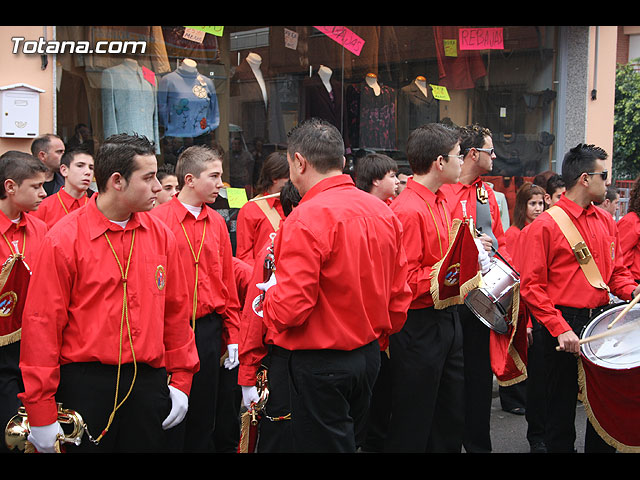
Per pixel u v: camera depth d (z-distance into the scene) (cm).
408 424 401
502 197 705
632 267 525
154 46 597
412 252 401
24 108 510
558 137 879
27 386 275
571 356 420
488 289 411
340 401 300
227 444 442
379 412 455
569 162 435
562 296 427
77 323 283
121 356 286
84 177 460
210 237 403
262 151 672
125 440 294
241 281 441
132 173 284
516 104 852
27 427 297
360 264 297
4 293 346
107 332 284
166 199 482
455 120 812
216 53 638
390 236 310
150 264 296
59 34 538
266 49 671
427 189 412
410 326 399
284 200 381
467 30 809
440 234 408
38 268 279
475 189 471
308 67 700
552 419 429
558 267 429
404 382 400
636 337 406
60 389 285
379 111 750
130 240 294
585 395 409
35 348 276
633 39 1480
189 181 398
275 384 316
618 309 418
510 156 848
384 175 481
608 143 911
